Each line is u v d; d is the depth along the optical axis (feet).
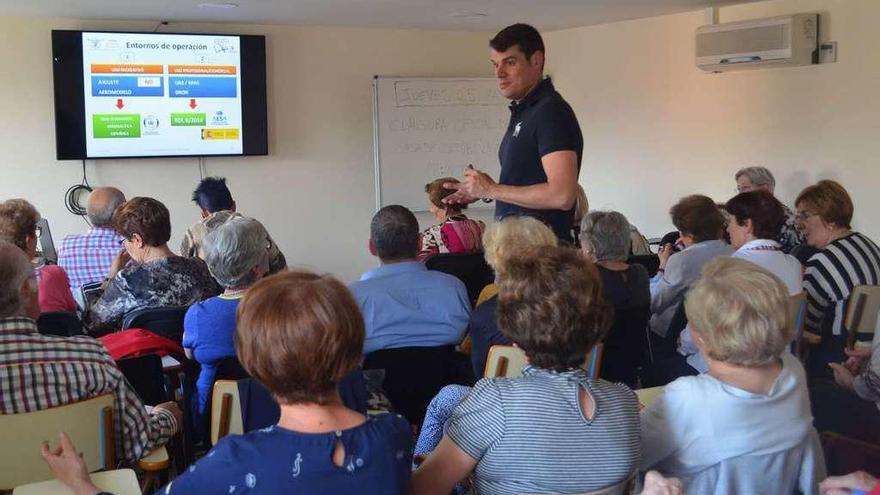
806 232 12.89
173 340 10.97
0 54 21.68
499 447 5.60
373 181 26.08
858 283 12.21
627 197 24.97
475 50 26.84
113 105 22.45
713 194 22.21
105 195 15.55
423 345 10.19
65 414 6.71
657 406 6.23
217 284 11.73
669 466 6.25
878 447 8.45
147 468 7.15
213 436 7.70
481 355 9.55
